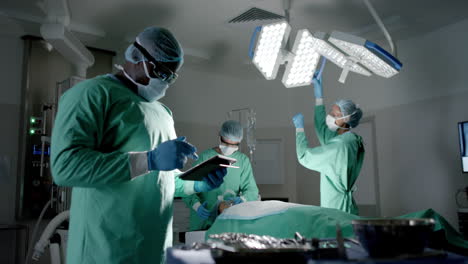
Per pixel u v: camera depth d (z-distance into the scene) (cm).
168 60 138
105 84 129
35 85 371
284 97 520
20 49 373
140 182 129
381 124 415
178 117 463
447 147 357
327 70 478
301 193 496
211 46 417
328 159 258
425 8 331
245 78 520
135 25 363
